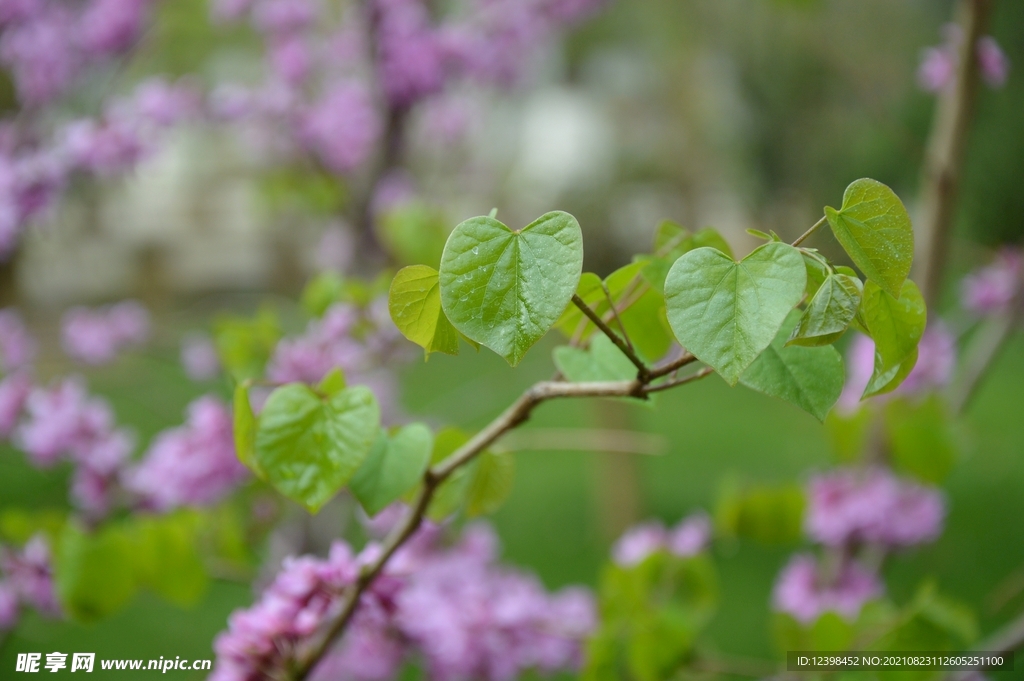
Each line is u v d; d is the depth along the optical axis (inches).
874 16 124.6
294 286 233.1
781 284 27.8
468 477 34.8
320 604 34.1
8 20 77.0
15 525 47.1
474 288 28.4
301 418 31.0
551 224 28.5
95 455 57.1
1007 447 173.6
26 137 72.1
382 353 54.4
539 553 143.5
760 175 202.5
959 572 121.4
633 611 44.9
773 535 48.8
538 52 97.9
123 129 66.6
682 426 205.0
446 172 117.8
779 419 204.1
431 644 40.8
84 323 77.6
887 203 28.4
